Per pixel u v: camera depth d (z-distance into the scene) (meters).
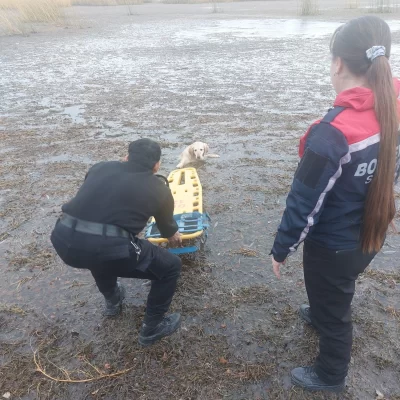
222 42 16.80
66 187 5.10
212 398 2.43
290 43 15.98
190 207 3.82
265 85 10.04
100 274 2.53
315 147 1.75
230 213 4.40
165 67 12.53
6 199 4.86
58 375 2.59
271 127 7.11
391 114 1.70
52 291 3.32
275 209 4.46
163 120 7.68
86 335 2.89
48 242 3.98
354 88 1.79
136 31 20.92
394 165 1.78
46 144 6.61
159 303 2.67
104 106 8.69
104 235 2.24
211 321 2.98
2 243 3.99
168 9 32.16
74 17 26.42
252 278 3.40
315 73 11.14
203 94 9.39
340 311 2.17
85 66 13.02
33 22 24.02
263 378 2.54
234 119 7.61
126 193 2.29
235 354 2.71
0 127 7.50
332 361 2.29
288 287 3.29
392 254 3.66
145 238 3.42
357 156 1.75
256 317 3.01
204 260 3.64
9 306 3.16
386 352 2.68
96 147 6.42
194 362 2.66
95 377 2.57
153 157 2.43
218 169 5.53
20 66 13.27
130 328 2.94
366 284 3.29
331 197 1.90
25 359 2.71
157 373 2.59
